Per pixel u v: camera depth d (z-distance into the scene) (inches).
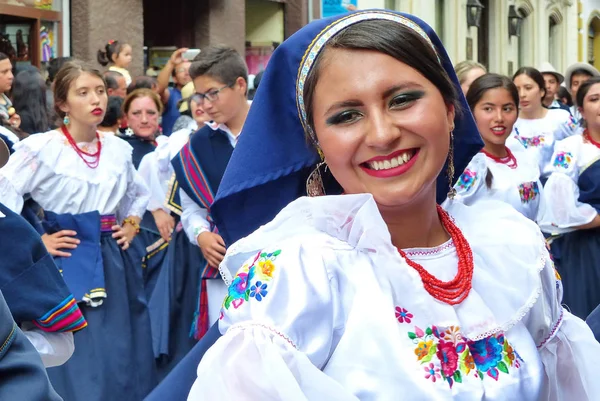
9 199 164.7
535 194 181.2
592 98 199.2
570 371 75.2
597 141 201.5
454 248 70.2
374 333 62.7
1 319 64.6
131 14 348.2
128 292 182.2
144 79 267.7
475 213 74.6
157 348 196.7
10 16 302.2
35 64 305.9
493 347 67.4
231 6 423.5
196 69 170.7
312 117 68.0
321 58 65.7
